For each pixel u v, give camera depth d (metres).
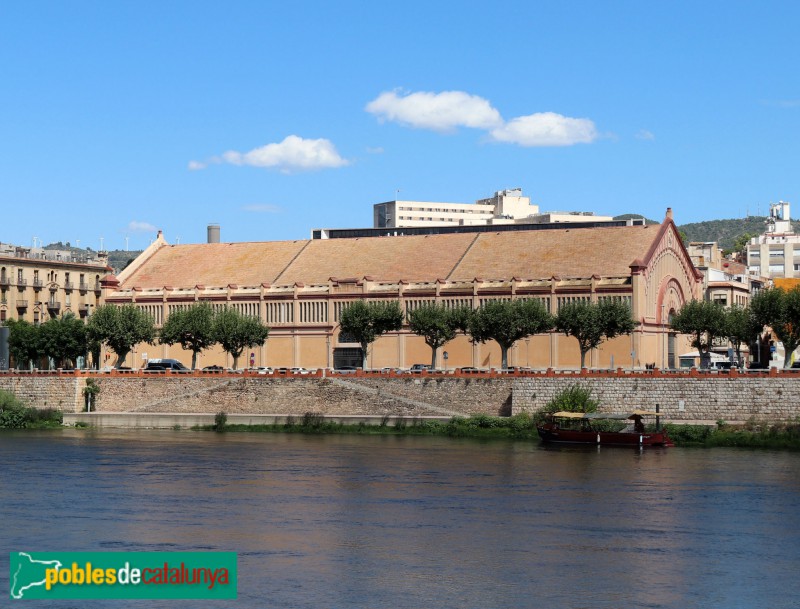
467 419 156.50
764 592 75.94
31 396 181.62
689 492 107.88
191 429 168.62
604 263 187.62
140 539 89.50
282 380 169.25
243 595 75.38
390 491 109.12
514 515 97.94
